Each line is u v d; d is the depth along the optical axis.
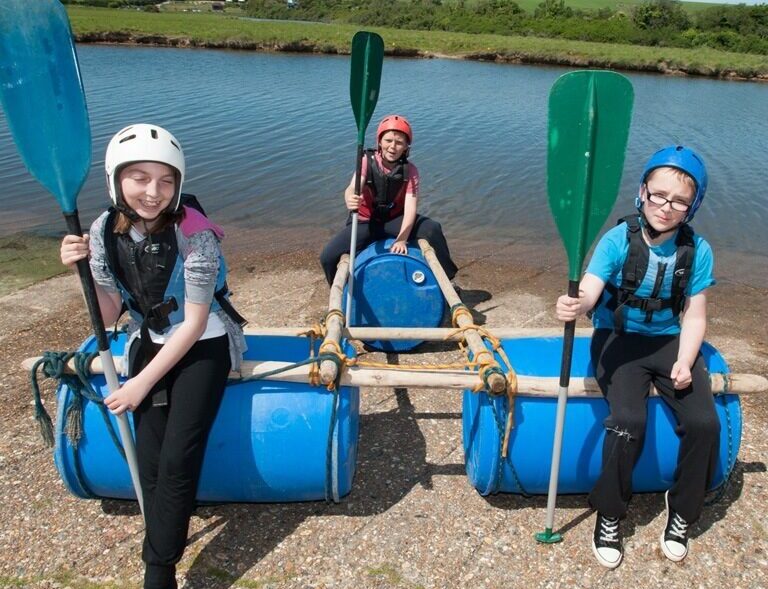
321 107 17.19
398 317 4.89
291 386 3.07
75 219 2.47
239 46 37.53
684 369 2.80
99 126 13.77
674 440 3.09
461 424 3.98
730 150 13.51
